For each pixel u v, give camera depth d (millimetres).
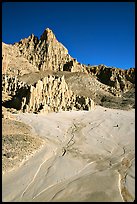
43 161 23734
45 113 36875
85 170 23312
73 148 27438
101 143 29703
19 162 22547
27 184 20047
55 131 31047
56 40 95500
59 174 21922
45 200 18406
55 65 89188
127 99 63312
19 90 40750
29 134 28703
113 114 40000
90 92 68625
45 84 40500
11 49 86750
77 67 90125
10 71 73188
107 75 85125
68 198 18766
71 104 42500
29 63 85375
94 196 19141
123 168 24062
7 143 24844
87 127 33906
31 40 94312
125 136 32031
